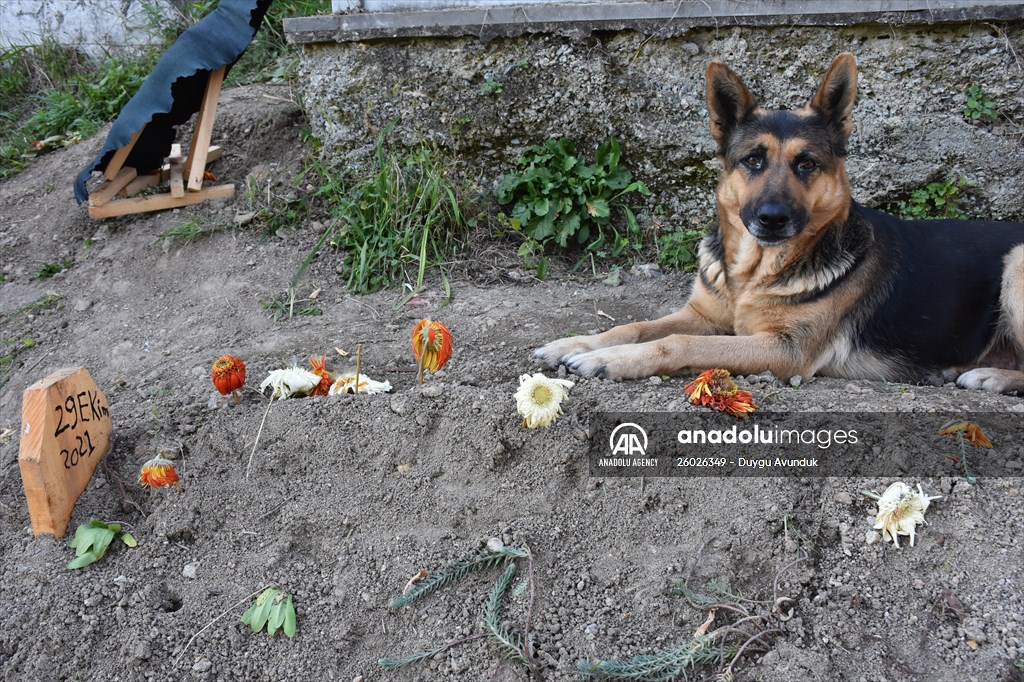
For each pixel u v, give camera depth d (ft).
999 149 6.99
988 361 6.23
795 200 5.57
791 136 5.65
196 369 5.95
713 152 7.30
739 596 4.42
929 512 4.66
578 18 7.16
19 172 8.94
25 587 4.72
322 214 7.63
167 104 7.12
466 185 7.59
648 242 7.56
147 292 7.18
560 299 6.88
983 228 6.22
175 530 4.83
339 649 4.45
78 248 7.73
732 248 6.06
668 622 4.39
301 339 6.23
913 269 6.04
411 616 4.49
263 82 9.41
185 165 7.93
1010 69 6.83
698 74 7.19
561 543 4.65
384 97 7.64
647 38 7.16
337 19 7.51
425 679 4.30
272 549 4.73
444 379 5.54
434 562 4.58
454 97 7.50
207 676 4.38
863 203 7.29
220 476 5.05
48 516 4.85
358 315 6.62
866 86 7.04
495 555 4.57
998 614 4.31
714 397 4.97
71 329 6.90
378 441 5.02
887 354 6.01
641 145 7.43
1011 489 4.75
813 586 4.45
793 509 4.65
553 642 4.37
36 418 4.81
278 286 7.01
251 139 8.41
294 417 5.12
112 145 7.13
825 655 4.21
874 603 4.41
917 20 6.76
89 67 10.58
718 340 5.71
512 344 6.07
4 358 6.64
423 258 6.98
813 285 5.75
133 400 5.75
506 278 7.19
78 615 4.64
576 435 4.90
